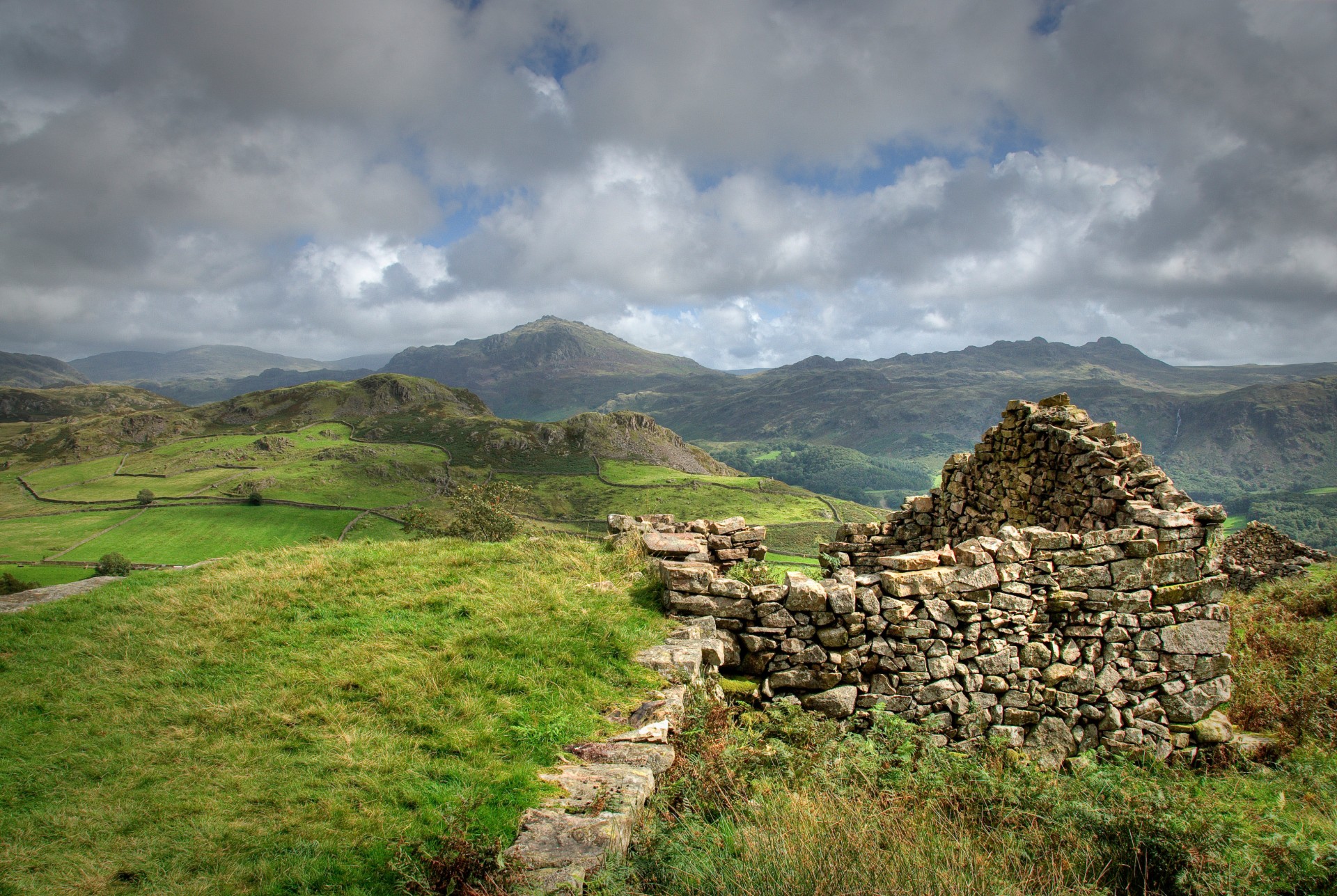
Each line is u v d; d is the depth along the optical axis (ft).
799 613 28.30
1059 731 29.14
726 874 15.26
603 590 31.65
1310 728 32.01
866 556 43.73
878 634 28.25
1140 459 34.58
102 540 378.73
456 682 23.24
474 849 14.70
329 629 27.73
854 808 18.95
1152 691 30.81
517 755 19.35
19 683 23.61
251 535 403.34
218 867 14.78
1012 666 29.14
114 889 14.19
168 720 21.08
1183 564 31.27
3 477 589.73
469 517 103.91
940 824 19.89
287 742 19.66
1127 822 20.43
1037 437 39.99
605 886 14.38
